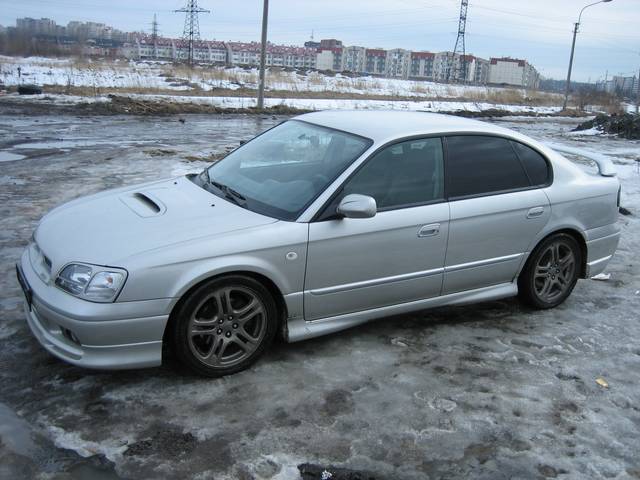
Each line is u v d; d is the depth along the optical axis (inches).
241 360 149.4
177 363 153.3
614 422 137.7
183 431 126.0
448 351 168.2
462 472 118.2
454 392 146.8
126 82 1396.4
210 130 705.6
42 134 577.3
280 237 147.0
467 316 194.1
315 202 154.3
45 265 143.8
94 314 129.3
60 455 116.3
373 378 151.3
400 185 166.1
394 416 135.3
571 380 155.9
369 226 158.1
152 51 5137.8
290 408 136.3
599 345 177.2
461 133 179.8
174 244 138.6
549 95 2428.6
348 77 2559.1
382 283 164.4
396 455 122.0
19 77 1254.3
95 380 143.4
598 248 206.2
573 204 195.3
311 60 5595.5
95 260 134.3
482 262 180.7
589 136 976.3
